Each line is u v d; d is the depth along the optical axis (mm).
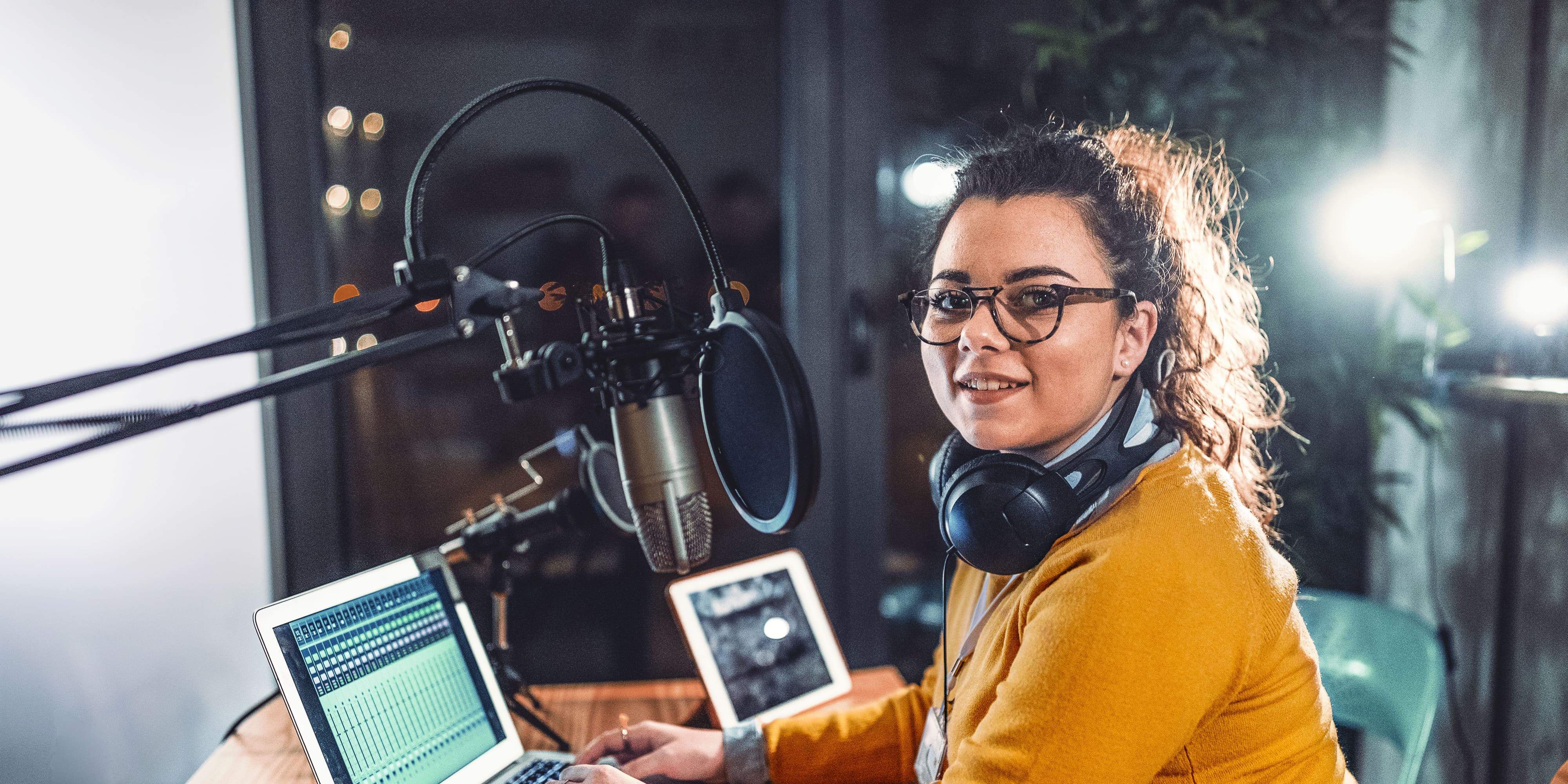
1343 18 1785
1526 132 1654
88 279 1441
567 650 2037
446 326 621
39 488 1368
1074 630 719
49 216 1396
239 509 1646
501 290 637
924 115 1930
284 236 1774
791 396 786
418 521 1938
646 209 1969
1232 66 1775
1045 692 719
